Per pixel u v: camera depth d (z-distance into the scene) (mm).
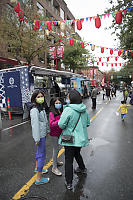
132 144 4828
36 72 9852
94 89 11836
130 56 13070
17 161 3854
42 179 2947
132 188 2754
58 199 2506
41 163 2881
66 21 6324
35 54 14797
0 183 2959
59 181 2977
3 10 13625
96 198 2520
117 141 5105
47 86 12070
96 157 3980
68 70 34500
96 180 2998
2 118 9219
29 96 9477
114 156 4027
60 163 3609
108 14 5188
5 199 2523
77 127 2762
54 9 27938
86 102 16234
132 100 8719
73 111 2732
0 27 12305
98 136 5625
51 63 26188
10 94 9969
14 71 9742
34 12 13234
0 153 4348
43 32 13492
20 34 12961
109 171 3312
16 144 5016
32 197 2557
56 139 3186
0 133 6258
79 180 3000
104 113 10094
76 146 2689
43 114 2879
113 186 2812
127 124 7297
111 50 9523
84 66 26844
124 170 3344
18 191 2715
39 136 2734
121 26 9492
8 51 15109
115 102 16141
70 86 17516
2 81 10094
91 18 5508
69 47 23875
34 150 4516
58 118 3148
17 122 8156
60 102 3123
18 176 3186
